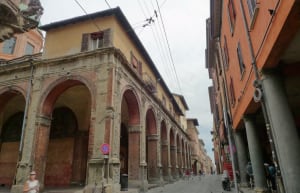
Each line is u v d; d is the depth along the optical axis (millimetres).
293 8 5117
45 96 16266
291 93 11312
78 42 17500
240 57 12266
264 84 7898
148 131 24031
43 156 15445
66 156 21953
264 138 17859
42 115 15922
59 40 18156
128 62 17516
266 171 12531
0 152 22984
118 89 15531
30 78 17219
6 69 18266
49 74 16875
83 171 21547
